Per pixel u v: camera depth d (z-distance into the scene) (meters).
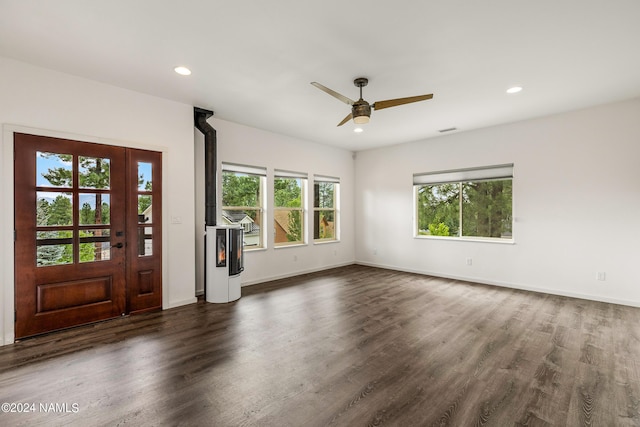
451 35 2.41
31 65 2.88
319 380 2.20
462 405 1.91
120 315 3.46
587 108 4.10
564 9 2.08
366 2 2.01
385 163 6.43
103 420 1.77
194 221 4.08
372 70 3.00
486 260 5.08
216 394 2.03
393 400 1.96
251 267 5.05
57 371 2.31
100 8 2.06
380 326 3.22
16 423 1.74
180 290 3.93
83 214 3.20
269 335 2.99
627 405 1.91
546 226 4.47
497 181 5.05
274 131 5.29
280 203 5.66
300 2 2.01
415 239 5.97
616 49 2.61
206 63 2.87
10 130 2.77
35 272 2.93
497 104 3.94
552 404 1.92
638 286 3.82
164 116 3.77
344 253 6.79
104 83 3.30
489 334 3.01
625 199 3.88
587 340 2.86
